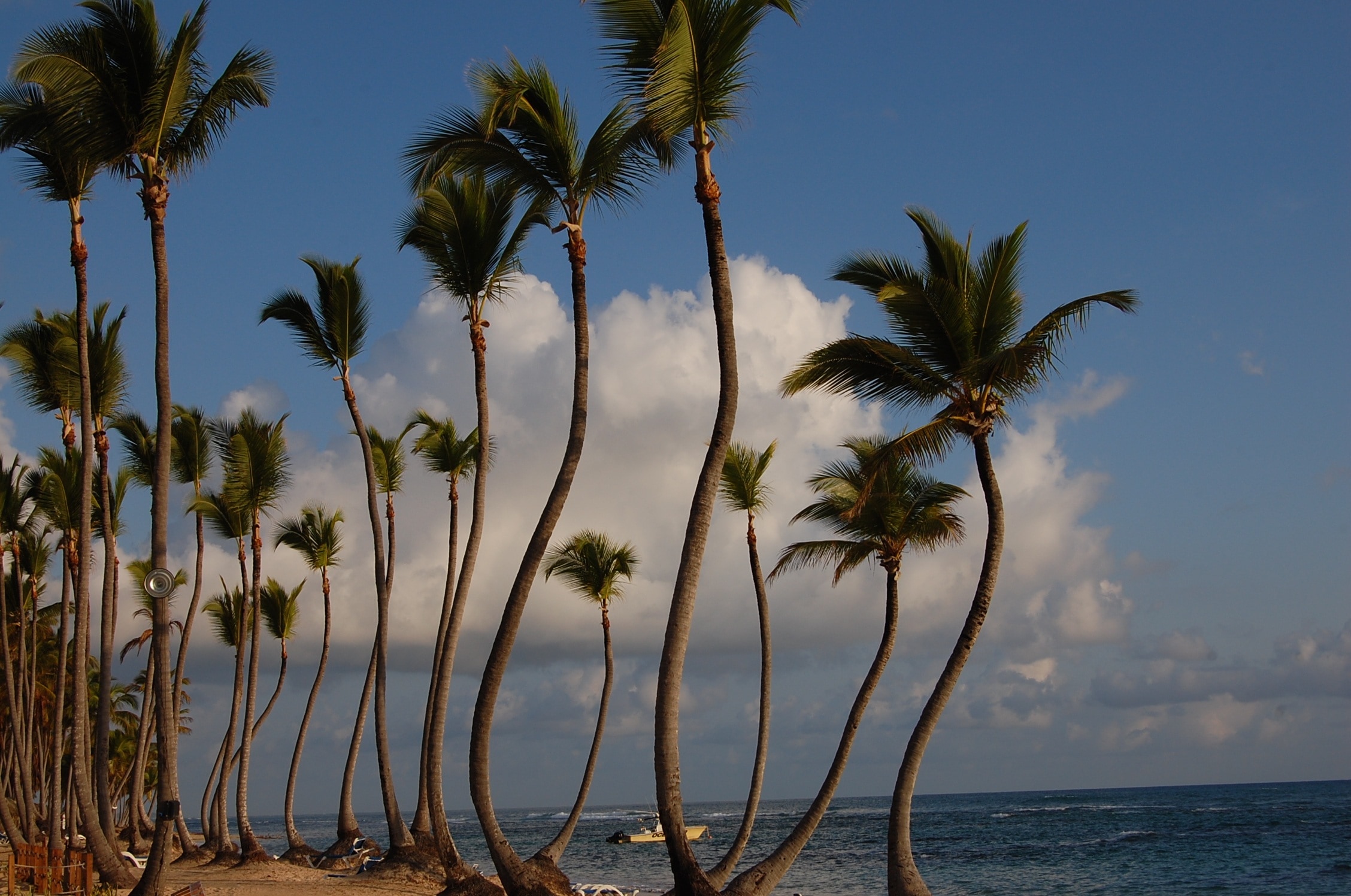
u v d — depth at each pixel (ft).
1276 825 218.59
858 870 153.69
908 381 53.16
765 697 70.38
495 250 65.05
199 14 50.57
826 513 66.49
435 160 52.24
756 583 73.05
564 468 50.96
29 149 57.62
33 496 85.15
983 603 50.90
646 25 44.60
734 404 44.60
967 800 649.20
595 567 91.50
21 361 69.82
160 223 52.16
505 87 50.70
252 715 93.50
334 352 81.10
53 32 49.88
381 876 74.79
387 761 80.12
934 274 54.19
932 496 64.39
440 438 85.92
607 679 90.27
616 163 51.21
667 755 42.63
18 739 91.81
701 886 41.06
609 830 357.61
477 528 66.23
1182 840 188.96
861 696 57.47
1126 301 49.08
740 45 43.55
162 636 53.83
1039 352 49.14
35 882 55.01
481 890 57.98
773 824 347.56
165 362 51.72
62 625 81.41
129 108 51.55
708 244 45.14
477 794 49.08
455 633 65.41
